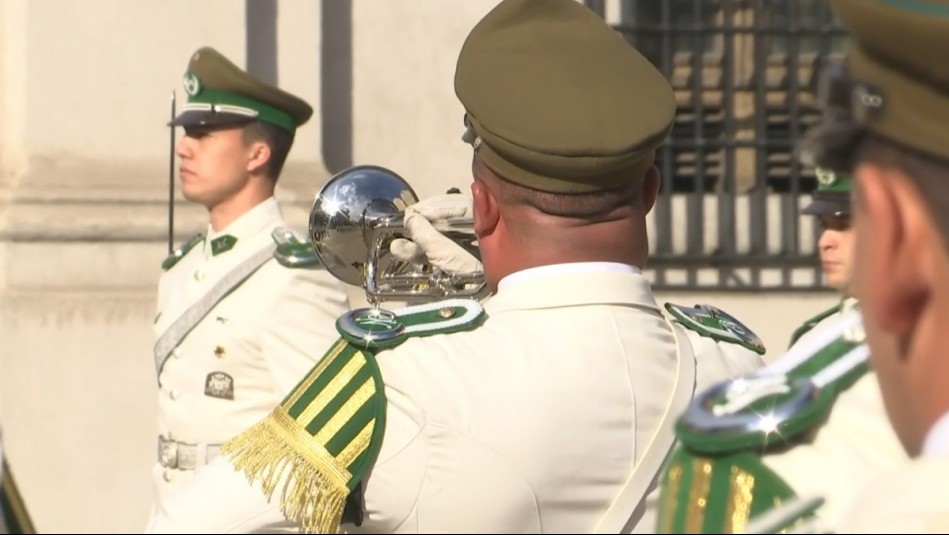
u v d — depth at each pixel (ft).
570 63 27.17
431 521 25.57
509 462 25.34
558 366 26.04
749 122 76.28
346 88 73.67
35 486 67.82
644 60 27.66
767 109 76.48
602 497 25.76
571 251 26.89
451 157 74.02
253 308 50.52
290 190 69.92
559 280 26.78
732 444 16.19
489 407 25.58
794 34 75.66
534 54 27.22
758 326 74.69
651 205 28.50
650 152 27.09
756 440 16.26
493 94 27.02
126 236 68.85
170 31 70.03
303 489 25.94
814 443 16.51
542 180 26.61
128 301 68.64
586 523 25.71
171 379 51.90
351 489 25.77
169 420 51.78
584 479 25.64
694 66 75.56
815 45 75.82
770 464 16.26
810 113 75.82
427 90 73.97
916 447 13.14
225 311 50.98
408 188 40.29
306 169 71.05
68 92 69.36
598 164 26.43
